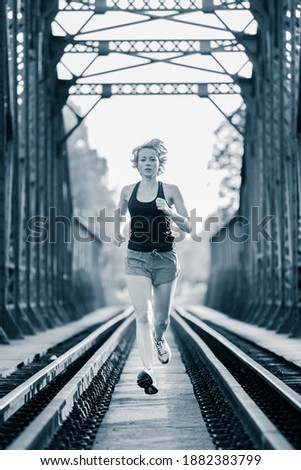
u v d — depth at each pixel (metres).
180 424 12.58
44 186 42.03
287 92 36.78
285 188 36.25
